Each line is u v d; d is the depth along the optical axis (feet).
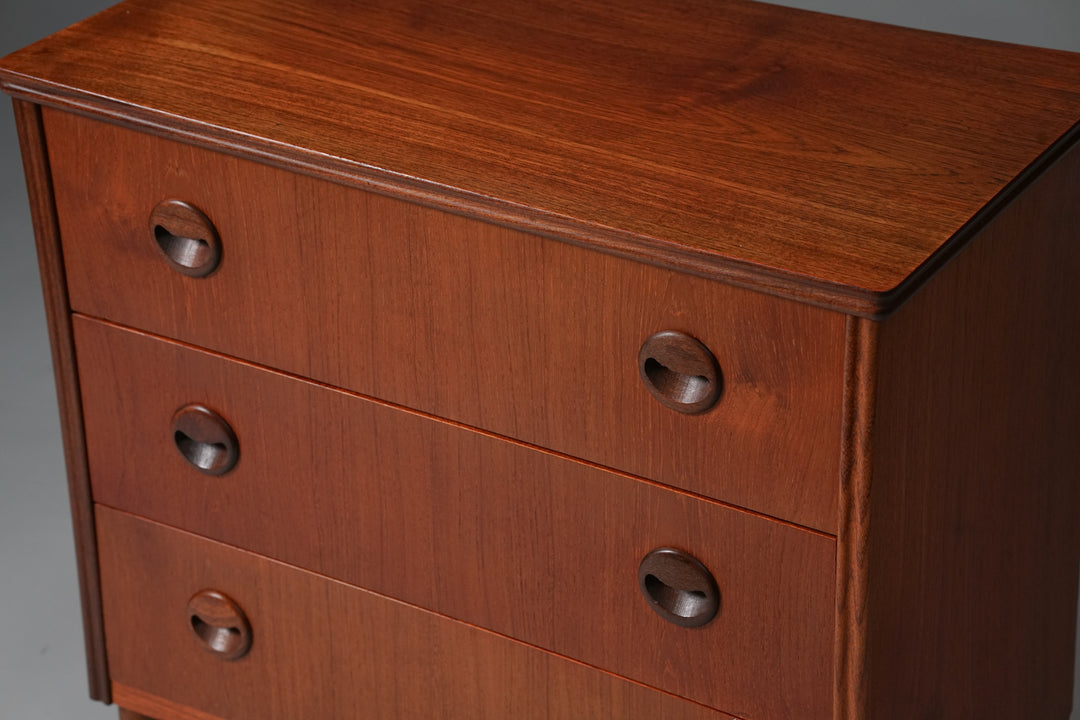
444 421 6.77
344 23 7.43
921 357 5.90
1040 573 7.67
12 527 10.42
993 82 6.83
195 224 6.89
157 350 7.38
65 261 7.40
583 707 7.06
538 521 6.74
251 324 7.05
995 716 7.60
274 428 7.26
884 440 5.80
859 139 6.37
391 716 7.72
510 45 7.23
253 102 6.70
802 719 6.45
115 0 15.16
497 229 6.18
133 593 8.18
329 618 7.63
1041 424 7.18
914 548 6.30
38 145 7.15
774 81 6.88
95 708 9.19
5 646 9.58
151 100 6.71
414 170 6.18
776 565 6.19
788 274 5.49
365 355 6.82
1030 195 6.40
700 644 6.57
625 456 6.36
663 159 6.24
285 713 8.06
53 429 11.19
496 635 7.15
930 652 6.72
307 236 6.66
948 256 5.67
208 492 7.63
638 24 7.43
